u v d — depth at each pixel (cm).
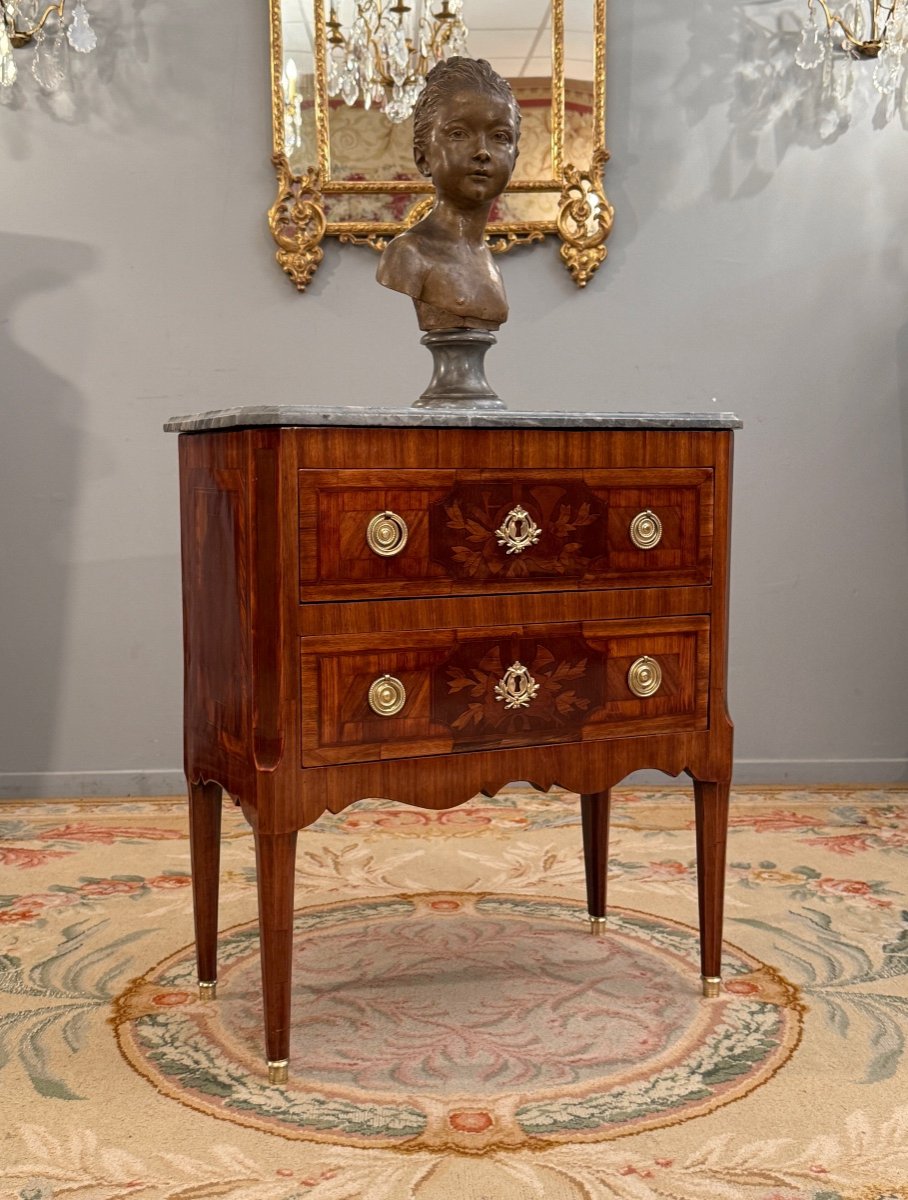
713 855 198
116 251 322
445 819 308
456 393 201
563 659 184
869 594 344
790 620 343
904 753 348
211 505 182
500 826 302
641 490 188
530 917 238
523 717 182
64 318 322
